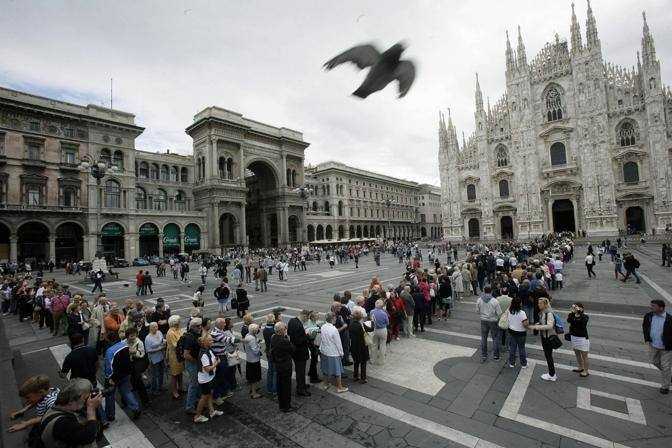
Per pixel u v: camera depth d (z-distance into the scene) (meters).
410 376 7.86
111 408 6.38
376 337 8.65
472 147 62.72
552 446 5.16
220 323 7.15
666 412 5.90
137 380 6.82
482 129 59.78
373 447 5.33
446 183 65.12
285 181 65.12
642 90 47.31
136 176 53.69
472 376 7.71
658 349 6.52
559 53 53.44
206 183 54.34
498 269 19.36
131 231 46.88
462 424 5.85
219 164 56.19
